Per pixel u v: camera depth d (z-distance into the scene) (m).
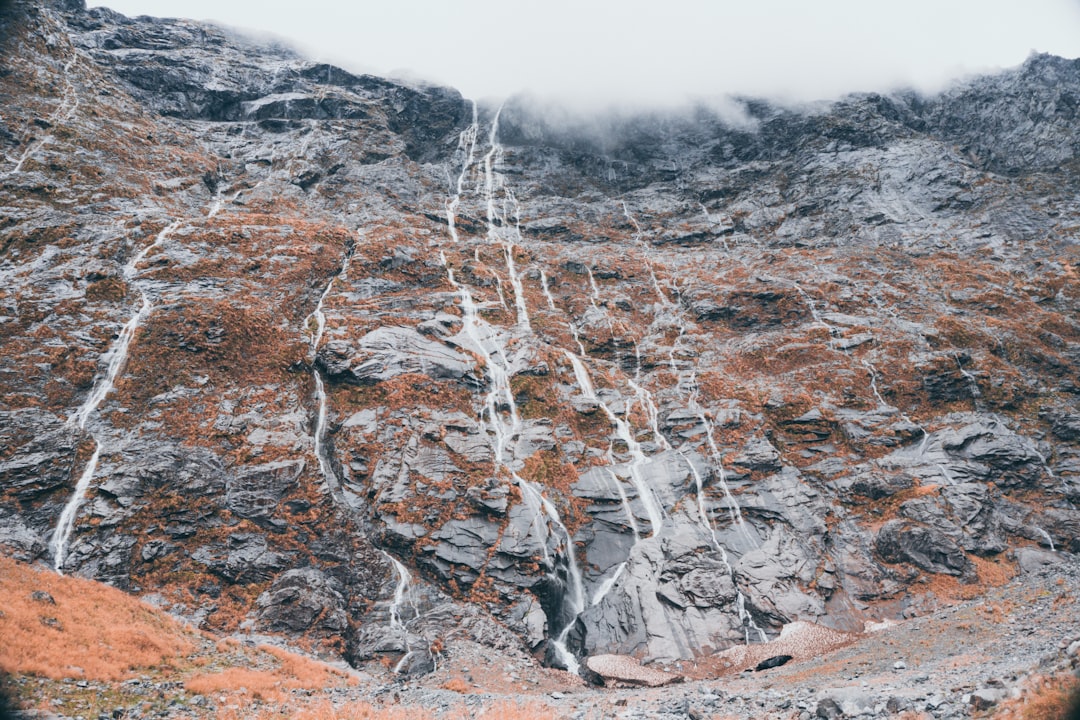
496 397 55.00
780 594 42.50
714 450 54.03
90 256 53.31
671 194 104.88
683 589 42.03
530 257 82.00
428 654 34.38
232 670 24.77
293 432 46.31
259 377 49.28
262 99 99.69
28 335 44.50
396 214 85.69
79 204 60.88
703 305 73.94
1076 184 91.31
